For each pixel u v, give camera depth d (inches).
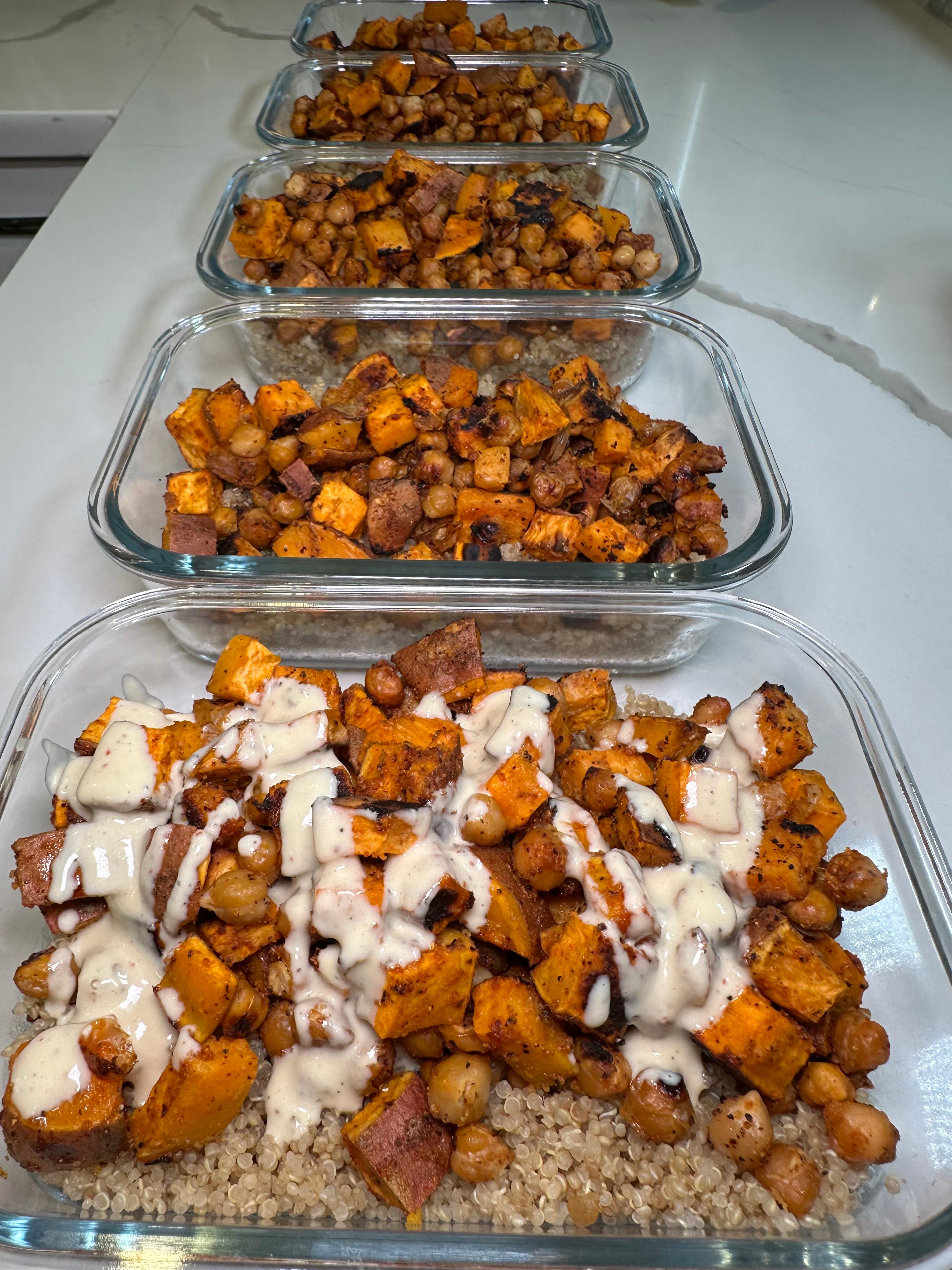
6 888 9.7
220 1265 7.9
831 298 18.3
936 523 14.4
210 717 11.0
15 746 10.2
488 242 16.5
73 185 21.0
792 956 8.7
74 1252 7.9
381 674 11.1
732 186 21.0
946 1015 8.9
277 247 16.6
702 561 11.7
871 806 10.2
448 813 9.6
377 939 8.5
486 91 19.8
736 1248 7.8
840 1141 8.4
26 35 26.4
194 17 27.0
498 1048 8.5
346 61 20.4
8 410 15.9
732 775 9.8
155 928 9.2
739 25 27.1
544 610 11.4
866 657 12.6
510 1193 8.2
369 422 13.6
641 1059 8.7
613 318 14.8
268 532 13.1
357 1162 8.3
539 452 13.9
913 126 23.3
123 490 12.5
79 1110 8.2
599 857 9.2
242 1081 8.3
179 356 14.6
